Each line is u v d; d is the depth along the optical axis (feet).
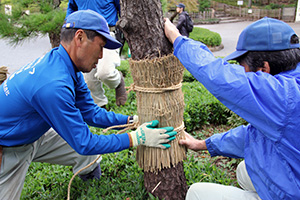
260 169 5.66
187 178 9.43
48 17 19.19
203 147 7.80
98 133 12.73
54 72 6.07
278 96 4.96
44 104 6.00
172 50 6.89
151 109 7.05
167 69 6.75
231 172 10.89
